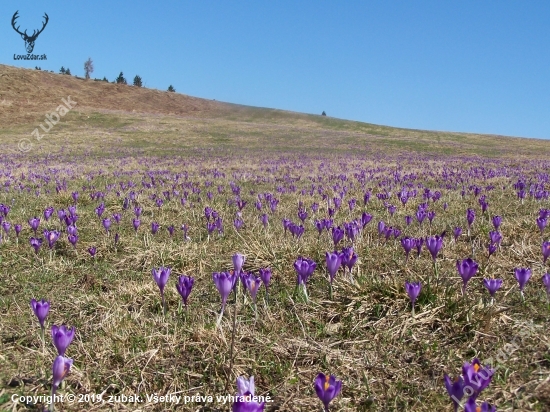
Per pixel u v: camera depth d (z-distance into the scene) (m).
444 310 3.16
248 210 7.70
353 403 2.42
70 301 3.75
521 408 2.25
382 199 8.21
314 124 68.81
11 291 3.99
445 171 15.12
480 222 5.86
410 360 2.78
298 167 18.88
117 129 46.53
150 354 2.85
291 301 3.51
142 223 6.48
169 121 56.03
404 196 7.29
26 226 6.19
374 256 4.48
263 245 4.79
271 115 73.69
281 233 5.60
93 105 63.50
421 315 3.14
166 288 3.79
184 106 75.06
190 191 10.05
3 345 2.99
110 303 3.63
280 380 2.64
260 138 45.06
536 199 7.59
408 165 20.34
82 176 13.75
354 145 40.09
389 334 3.02
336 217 6.80
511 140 54.88
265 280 3.37
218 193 9.99
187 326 3.18
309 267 3.39
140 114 60.47
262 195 8.75
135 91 74.56
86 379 2.62
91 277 4.22
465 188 10.12
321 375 1.97
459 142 48.50
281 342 3.01
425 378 2.59
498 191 9.42
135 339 3.02
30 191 10.15
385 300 3.39
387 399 2.43
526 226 5.29
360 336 3.06
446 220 6.20
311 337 3.08
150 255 4.78
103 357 2.85
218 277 2.80
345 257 3.58
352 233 4.59
